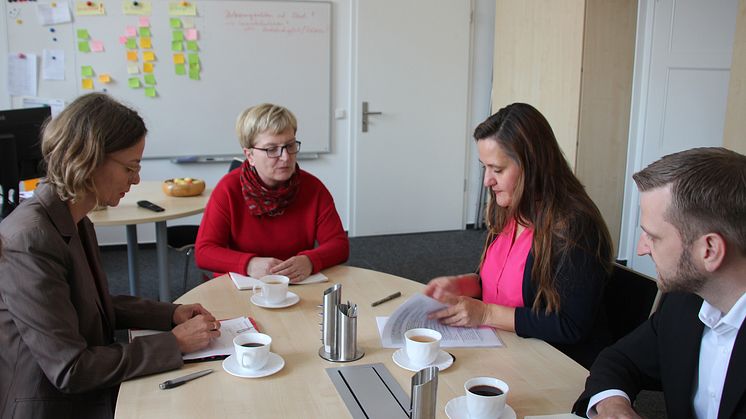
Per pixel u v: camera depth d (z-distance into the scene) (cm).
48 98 442
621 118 410
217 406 113
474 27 519
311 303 171
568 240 149
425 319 152
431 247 498
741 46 304
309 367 130
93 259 147
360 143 509
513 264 167
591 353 158
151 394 117
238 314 161
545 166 153
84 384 121
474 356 138
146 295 380
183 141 471
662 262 102
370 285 189
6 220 129
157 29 449
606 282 156
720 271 98
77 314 131
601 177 414
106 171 132
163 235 307
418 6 500
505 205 161
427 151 527
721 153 98
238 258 197
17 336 124
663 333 122
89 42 440
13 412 122
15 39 429
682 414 117
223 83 470
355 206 519
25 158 292
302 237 219
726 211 93
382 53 500
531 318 149
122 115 132
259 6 465
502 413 111
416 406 96
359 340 145
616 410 112
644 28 400
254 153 204
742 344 102
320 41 483
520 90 467
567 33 407
